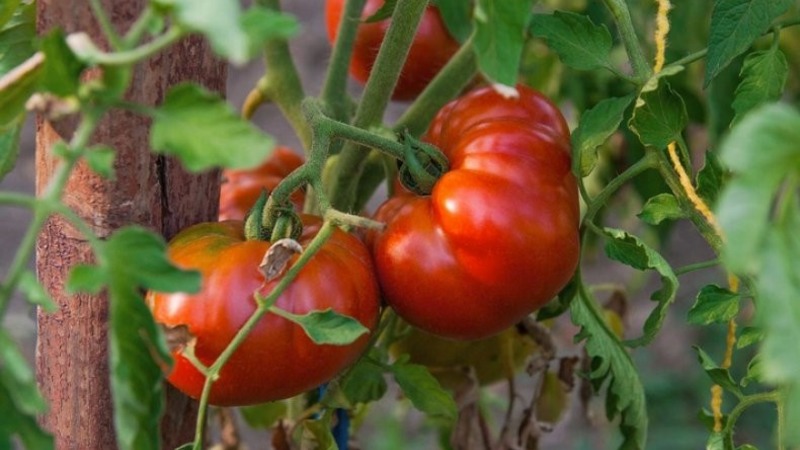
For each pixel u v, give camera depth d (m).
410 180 0.77
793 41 1.15
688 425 2.01
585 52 0.76
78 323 0.76
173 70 0.73
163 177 0.75
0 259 2.35
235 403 0.73
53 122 0.72
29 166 2.53
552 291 0.75
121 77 0.57
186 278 0.58
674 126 0.74
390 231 0.75
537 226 0.73
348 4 0.88
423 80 0.91
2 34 0.74
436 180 0.76
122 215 0.74
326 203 0.71
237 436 0.96
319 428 0.82
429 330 0.77
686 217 0.76
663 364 2.17
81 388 0.77
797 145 0.52
